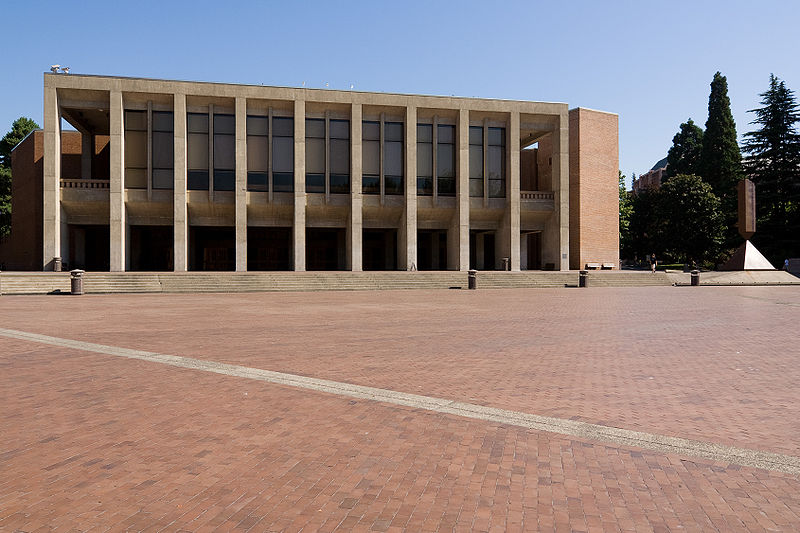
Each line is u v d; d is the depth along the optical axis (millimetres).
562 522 3818
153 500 4125
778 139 61562
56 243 38594
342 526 3736
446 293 30219
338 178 43844
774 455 5148
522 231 49625
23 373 8625
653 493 4301
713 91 67750
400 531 3672
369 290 32812
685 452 5215
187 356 10227
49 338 12492
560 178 46281
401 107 43656
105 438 5523
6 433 5668
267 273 36000
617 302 23844
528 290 33188
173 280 31469
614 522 3826
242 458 4992
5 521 3777
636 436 5676
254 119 42500
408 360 9945
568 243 46188
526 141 51969
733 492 4328
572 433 5770
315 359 9992
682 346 11766
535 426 6004
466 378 8461
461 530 3695
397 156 44781
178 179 39938
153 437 5566
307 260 49969
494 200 46125
